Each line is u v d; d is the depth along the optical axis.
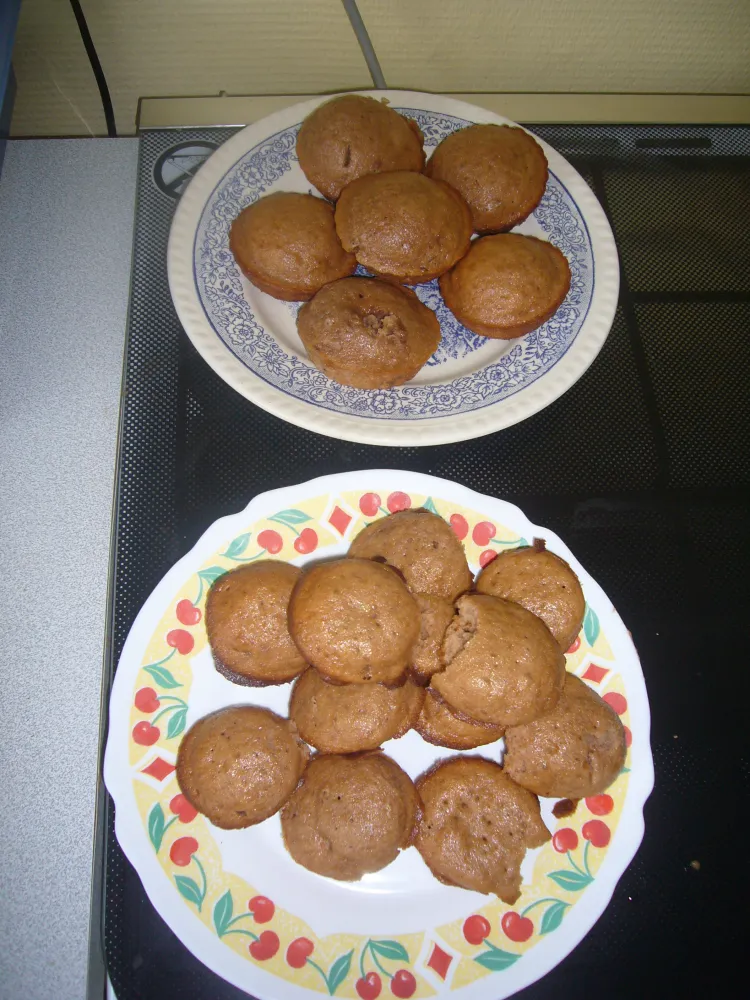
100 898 0.35
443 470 0.44
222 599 0.38
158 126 0.52
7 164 0.49
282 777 0.37
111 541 0.41
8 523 0.41
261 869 0.36
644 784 0.38
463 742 0.39
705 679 0.41
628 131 0.54
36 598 0.40
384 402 0.44
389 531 0.40
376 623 0.36
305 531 0.41
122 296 0.47
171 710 0.38
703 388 0.47
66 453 0.42
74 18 0.51
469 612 0.38
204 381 0.44
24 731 0.37
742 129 0.55
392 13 0.54
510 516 0.41
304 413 0.43
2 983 0.34
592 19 0.55
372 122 0.47
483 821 0.37
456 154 0.47
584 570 0.40
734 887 0.38
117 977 0.34
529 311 0.45
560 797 0.38
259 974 0.34
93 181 0.50
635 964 0.36
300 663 0.38
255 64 0.56
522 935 0.36
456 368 0.46
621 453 0.45
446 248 0.45
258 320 0.45
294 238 0.45
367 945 0.36
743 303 0.49
